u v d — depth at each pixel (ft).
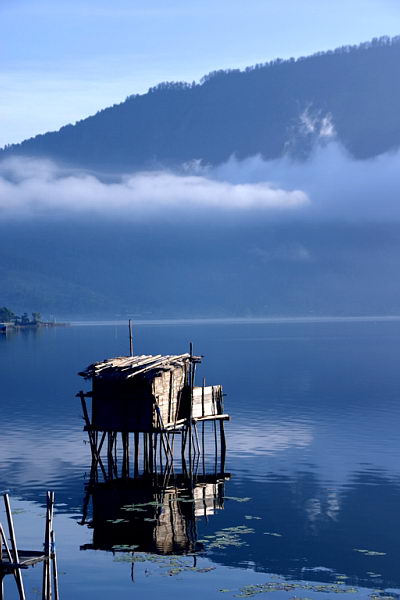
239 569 171.01
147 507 214.90
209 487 235.61
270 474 252.01
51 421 352.90
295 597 156.46
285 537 190.29
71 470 255.91
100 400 248.52
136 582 163.94
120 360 264.52
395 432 322.96
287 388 483.51
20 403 414.21
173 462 270.46
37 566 173.99
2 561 130.82
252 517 206.39
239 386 495.00
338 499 222.89
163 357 266.77
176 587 161.79
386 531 195.42
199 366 650.43
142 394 244.01
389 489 233.35
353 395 448.65
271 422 351.67
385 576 167.22
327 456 277.03
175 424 252.21
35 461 268.62
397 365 652.89
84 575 167.84
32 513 208.23
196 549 182.19
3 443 299.17
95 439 251.39
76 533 192.54
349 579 165.89
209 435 320.29
